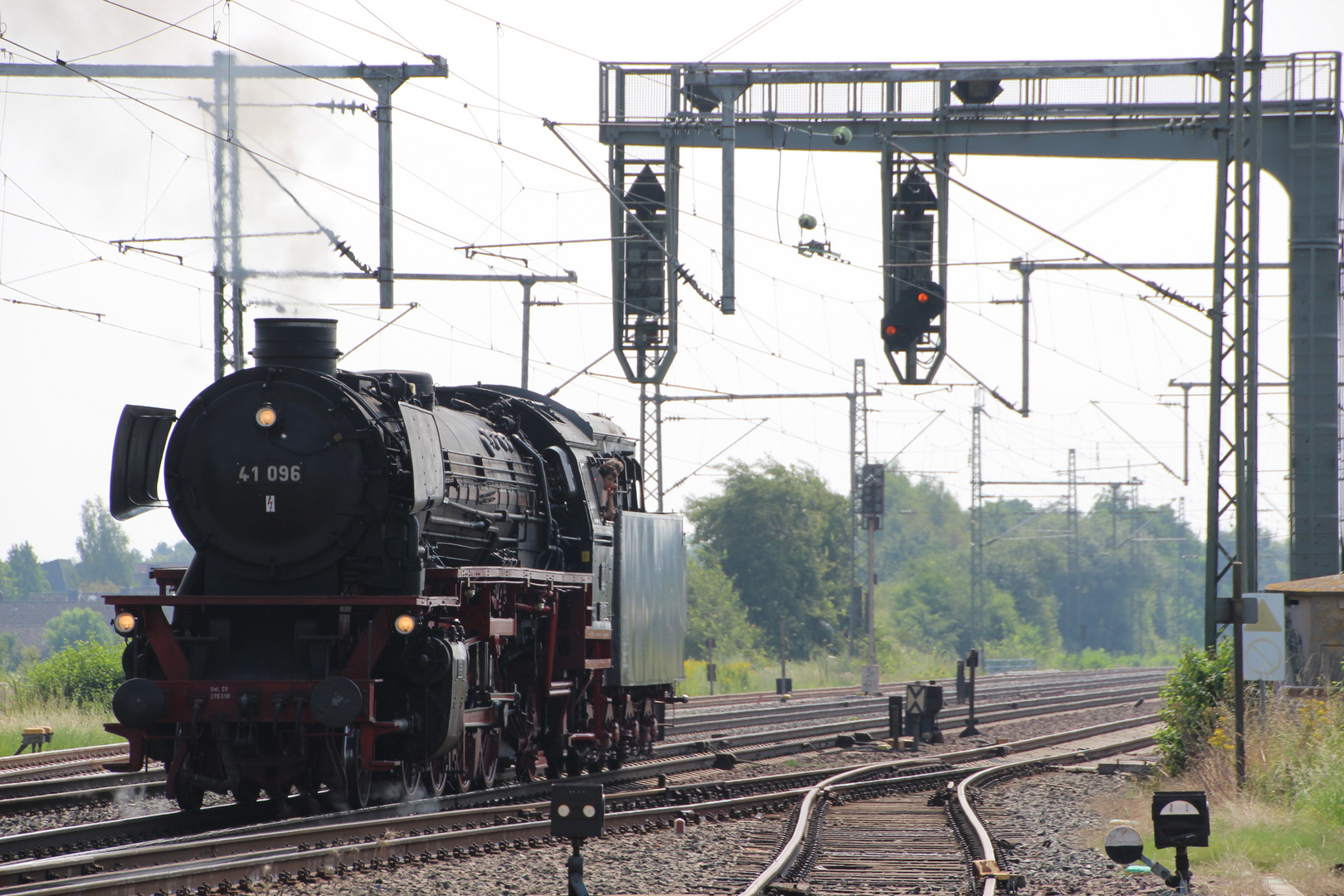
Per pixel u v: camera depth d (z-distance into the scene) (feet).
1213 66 250.98
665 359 270.05
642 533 265.75
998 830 179.93
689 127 265.75
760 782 224.33
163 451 187.62
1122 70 256.11
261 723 167.73
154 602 171.01
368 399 181.78
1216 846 151.33
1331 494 287.48
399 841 142.41
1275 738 200.23
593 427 257.75
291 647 172.55
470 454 204.54
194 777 167.12
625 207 258.57
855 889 132.67
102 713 367.86
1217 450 244.22
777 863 140.46
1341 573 277.44
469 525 199.11
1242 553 241.14
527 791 202.80
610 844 157.48
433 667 174.91
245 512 175.32
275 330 180.65
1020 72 260.83
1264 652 207.00
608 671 247.29
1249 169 249.34
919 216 270.67
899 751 314.96
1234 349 244.83
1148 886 134.21
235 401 177.88
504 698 200.95
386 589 175.63
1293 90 280.31
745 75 262.26
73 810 181.57
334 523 174.60
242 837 138.82
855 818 191.83
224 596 172.96
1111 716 445.37
